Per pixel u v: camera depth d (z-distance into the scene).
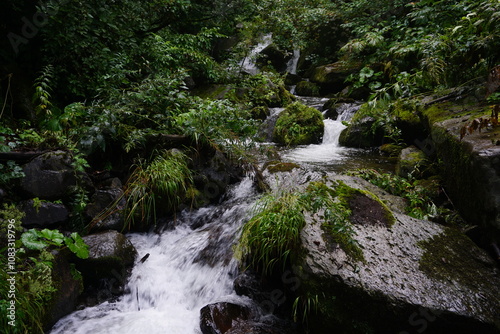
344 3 10.88
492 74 3.54
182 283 3.03
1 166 2.84
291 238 2.56
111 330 2.50
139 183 3.46
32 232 2.43
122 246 3.00
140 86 4.34
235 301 2.70
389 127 5.33
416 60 6.27
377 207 2.91
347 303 2.20
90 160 3.74
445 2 6.08
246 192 4.05
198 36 7.79
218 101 4.68
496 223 2.40
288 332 2.43
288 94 8.55
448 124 3.35
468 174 2.70
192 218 3.73
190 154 4.03
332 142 6.36
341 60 9.98
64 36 4.36
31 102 4.16
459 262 2.39
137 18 6.11
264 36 12.03
